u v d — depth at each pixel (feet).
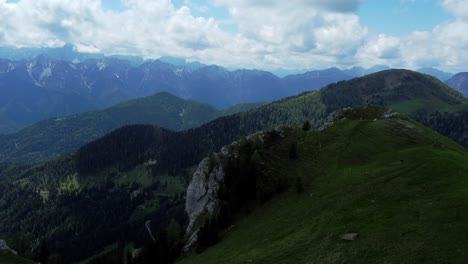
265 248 201.05
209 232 272.31
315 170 309.63
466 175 202.39
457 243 134.41
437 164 225.97
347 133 353.72
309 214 226.38
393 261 134.92
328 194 248.52
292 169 322.96
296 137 377.30
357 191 227.81
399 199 192.75
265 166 330.75
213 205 337.93
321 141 357.61
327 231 185.16
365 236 162.30
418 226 155.43
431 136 333.42
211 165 384.47
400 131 339.36
